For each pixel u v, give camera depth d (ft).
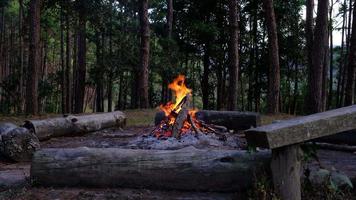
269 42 59.21
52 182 17.31
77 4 75.15
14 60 117.08
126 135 35.09
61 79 97.30
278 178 14.26
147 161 16.65
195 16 97.81
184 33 95.61
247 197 15.35
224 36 93.30
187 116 29.58
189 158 16.43
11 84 87.81
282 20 91.15
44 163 17.28
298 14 90.58
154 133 30.12
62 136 34.76
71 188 17.16
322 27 54.95
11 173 21.09
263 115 55.62
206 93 100.48
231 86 60.49
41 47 118.62
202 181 16.22
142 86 64.59
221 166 16.06
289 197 14.05
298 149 14.25
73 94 107.55
